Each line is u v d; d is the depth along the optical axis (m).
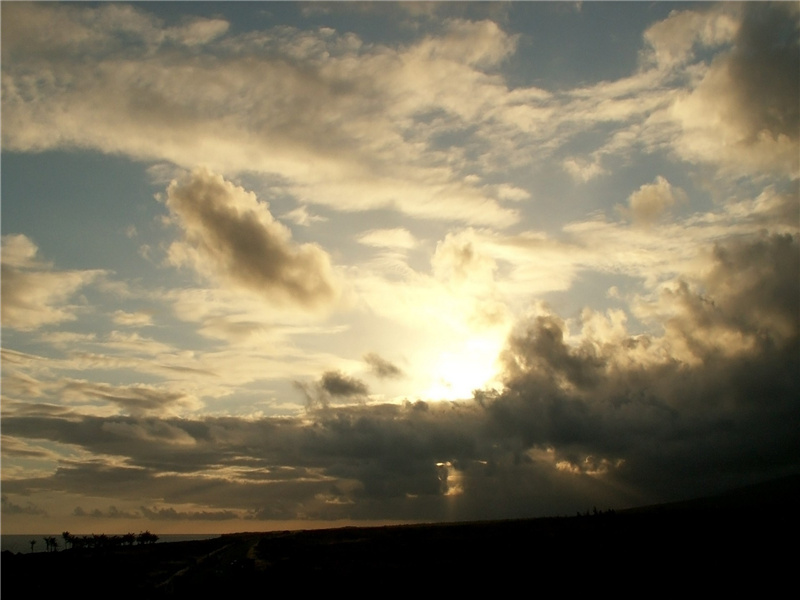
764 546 66.12
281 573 77.06
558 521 116.44
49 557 120.38
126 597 75.69
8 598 78.50
